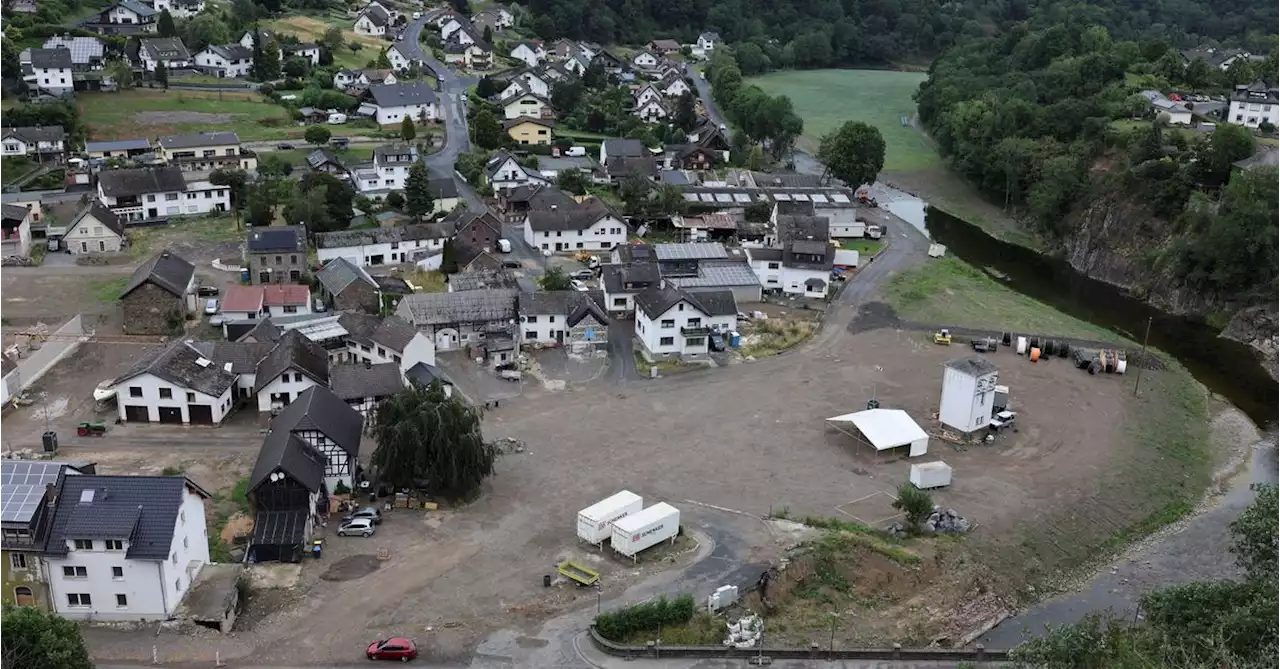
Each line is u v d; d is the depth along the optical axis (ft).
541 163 590.96
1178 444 303.27
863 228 504.43
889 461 280.72
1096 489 272.72
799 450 284.82
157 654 188.85
